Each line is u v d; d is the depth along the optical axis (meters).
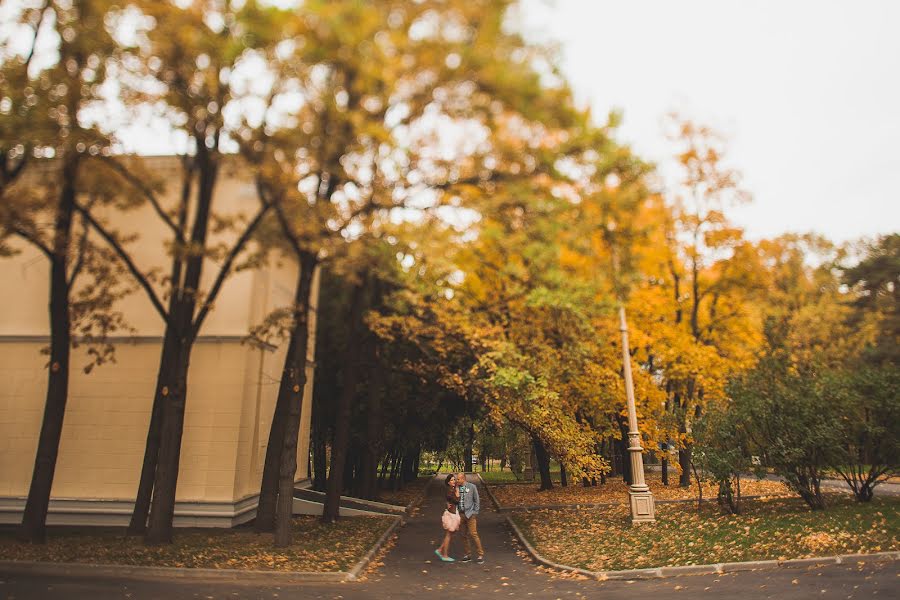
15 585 8.80
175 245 10.47
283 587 9.80
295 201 9.89
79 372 17.84
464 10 7.52
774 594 8.09
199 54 8.55
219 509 16.83
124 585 9.23
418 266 14.06
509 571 11.62
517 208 10.13
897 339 32.41
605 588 9.50
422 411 26.38
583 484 28.92
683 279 25.95
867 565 9.37
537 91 7.48
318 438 28.91
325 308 26.12
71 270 17.77
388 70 7.47
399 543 15.58
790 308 40.12
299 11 6.69
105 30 9.19
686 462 23.98
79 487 17.22
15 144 9.13
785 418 15.16
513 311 18.44
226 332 17.86
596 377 19.98
